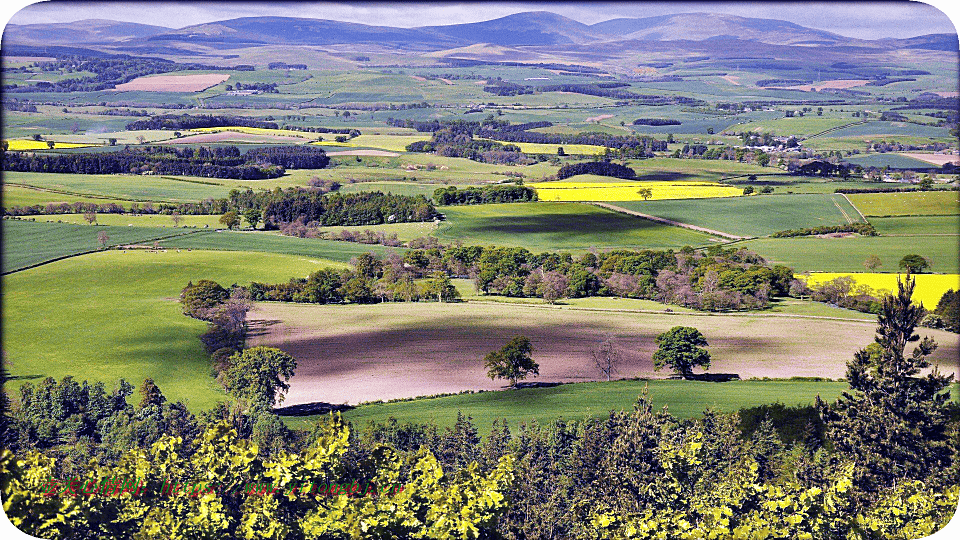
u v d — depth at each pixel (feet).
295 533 64.59
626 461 72.54
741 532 64.44
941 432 73.20
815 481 72.18
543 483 74.90
